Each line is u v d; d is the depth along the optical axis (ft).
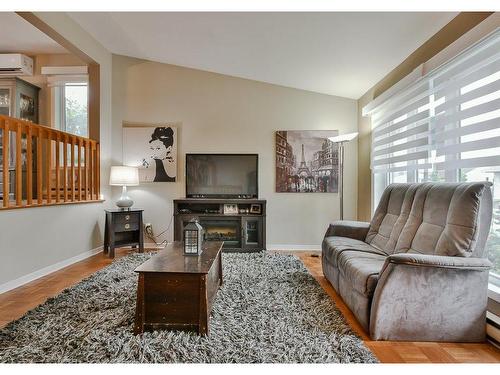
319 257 13.38
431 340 5.98
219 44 12.03
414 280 5.93
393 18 8.27
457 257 5.98
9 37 14.38
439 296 5.93
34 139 15.17
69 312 7.02
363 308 6.38
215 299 7.85
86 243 13.08
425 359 5.36
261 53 12.04
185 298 6.17
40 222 10.34
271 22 9.63
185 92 15.28
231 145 15.26
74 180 12.98
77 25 12.34
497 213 6.82
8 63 15.15
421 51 9.42
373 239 9.65
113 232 12.96
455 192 6.64
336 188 15.01
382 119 12.26
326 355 5.31
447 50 7.70
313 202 15.14
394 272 5.92
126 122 15.31
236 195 15.01
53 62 16.19
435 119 8.57
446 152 8.01
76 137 12.51
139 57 15.15
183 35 11.82
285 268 10.89
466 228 6.07
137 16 10.94
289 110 15.15
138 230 13.82
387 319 5.97
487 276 5.98
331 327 6.40
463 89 7.79
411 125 10.39
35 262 10.11
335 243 9.42
